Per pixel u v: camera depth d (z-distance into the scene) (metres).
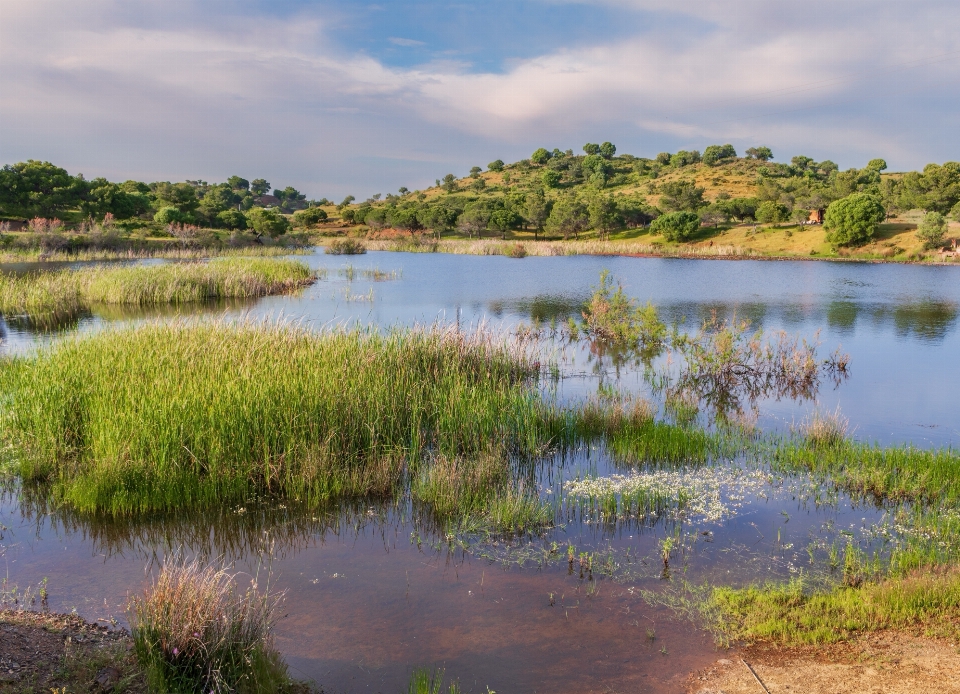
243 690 4.83
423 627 6.08
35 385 11.67
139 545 7.76
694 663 5.45
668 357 19.17
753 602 6.41
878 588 6.36
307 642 5.80
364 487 9.29
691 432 12.05
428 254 79.38
